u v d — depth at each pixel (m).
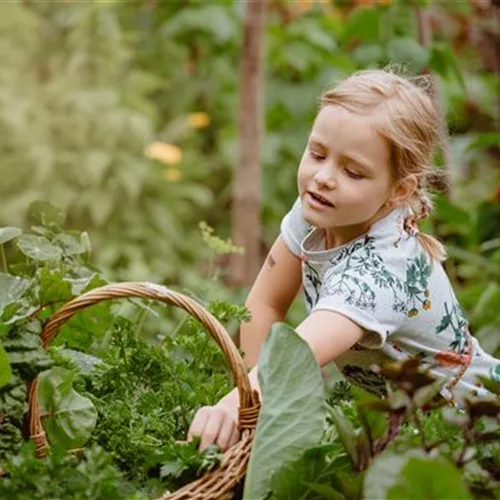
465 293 5.72
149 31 8.89
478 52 7.28
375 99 3.12
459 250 5.98
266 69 8.48
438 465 2.22
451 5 6.89
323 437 2.93
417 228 3.33
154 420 3.00
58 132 8.18
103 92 8.21
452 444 2.76
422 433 2.54
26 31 8.23
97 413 2.99
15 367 2.71
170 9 8.55
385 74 3.26
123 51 8.45
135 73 8.62
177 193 8.45
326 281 3.23
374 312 3.10
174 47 8.90
